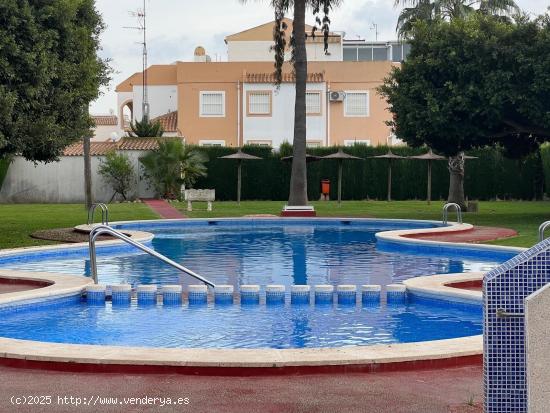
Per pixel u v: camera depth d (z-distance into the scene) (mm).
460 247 18297
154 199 40000
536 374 4727
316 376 7000
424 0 34281
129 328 10078
